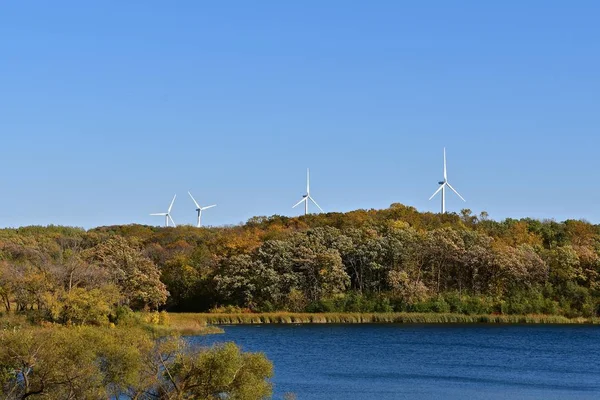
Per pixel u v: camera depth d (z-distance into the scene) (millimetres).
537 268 147375
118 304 106438
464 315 139000
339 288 146750
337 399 61812
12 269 98062
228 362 45375
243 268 146625
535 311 141500
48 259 108812
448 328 125250
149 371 46594
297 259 146125
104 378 45938
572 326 129750
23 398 43812
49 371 44500
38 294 93562
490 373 76312
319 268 146625
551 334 115438
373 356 88562
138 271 119312
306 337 108750
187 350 47000
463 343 102688
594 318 138500
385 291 149500
